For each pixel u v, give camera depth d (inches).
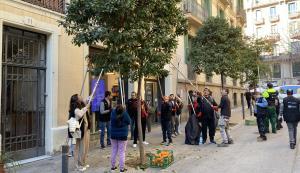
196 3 778.8
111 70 290.8
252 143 419.8
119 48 287.1
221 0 1020.5
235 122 677.9
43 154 370.3
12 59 338.0
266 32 2247.8
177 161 327.0
